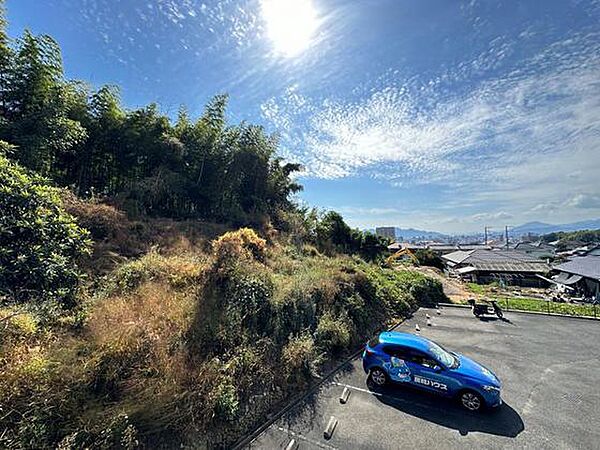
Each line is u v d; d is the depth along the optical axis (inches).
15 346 147.1
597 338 380.8
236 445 171.5
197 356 197.5
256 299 275.0
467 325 439.2
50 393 136.1
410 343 245.1
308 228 815.7
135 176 569.9
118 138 528.7
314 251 660.1
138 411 150.9
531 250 2303.2
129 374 164.2
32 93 362.9
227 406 179.3
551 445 176.2
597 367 292.0
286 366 237.9
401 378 235.8
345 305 370.3
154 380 164.9
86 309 203.5
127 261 305.7
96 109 507.8
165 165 583.8
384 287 513.3
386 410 210.8
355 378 259.6
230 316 244.2
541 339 376.5
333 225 944.3
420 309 542.0
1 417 121.8
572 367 292.0
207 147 644.7
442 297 625.3
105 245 330.0
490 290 883.4
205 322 224.8
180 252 362.0
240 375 206.5
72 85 456.8
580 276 824.3
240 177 730.2
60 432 131.2
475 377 214.5
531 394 238.2
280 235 656.4
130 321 193.0
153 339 184.4
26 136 340.8
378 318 421.7
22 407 127.9
